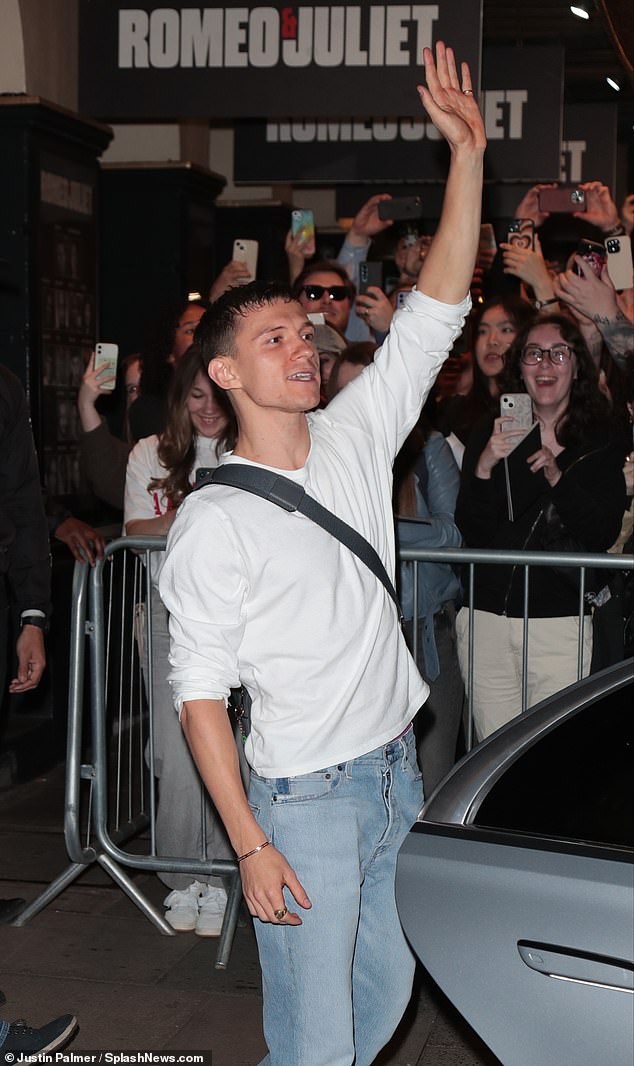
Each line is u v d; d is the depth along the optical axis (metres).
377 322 5.42
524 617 3.80
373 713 2.43
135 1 5.68
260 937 2.45
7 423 3.75
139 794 5.52
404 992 2.57
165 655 4.14
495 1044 2.07
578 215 6.88
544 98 8.05
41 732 5.96
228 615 2.36
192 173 8.69
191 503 2.41
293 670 2.38
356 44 5.54
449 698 4.12
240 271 6.30
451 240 2.60
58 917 4.27
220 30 5.62
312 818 2.38
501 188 10.03
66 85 6.73
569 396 4.10
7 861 4.82
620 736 2.15
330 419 2.59
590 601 3.98
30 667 3.89
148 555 4.11
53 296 6.66
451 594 4.08
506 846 2.08
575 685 2.33
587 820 2.07
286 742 2.39
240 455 2.46
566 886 1.98
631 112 13.17
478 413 5.37
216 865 3.95
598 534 4.01
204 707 2.35
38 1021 3.52
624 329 4.68
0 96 6.27
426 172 8.41
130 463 4.49
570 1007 1.97
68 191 6.78
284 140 8.52
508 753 2.23
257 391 2.37
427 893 2.12
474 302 7.40
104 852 4.17
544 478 4.04
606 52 10.86
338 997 2.40
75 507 6.97
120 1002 3.63
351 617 2.40
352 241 7.31
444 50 2.60
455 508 4.24
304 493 2.39
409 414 2.69
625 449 4.09
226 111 5.65
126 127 8.70
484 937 2.05
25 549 3.86
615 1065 1.94
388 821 2.46
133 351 8.81
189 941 4.07
